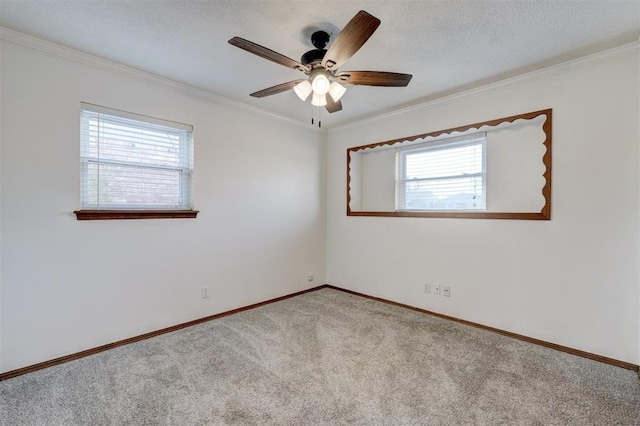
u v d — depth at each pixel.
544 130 2.59
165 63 2.52
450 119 3.18
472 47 2.24
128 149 2.67
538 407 1.79
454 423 1.67
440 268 3.28
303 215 4.14
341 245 4.29
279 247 3.86
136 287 2.70
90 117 2.46
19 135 2.13
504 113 2.82
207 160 3.16
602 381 2.06
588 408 1.79
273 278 3.80
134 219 2.68
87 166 2.46
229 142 3.34
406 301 3.57
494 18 1.90
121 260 2.61
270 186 3.75
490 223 2.92
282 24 1.97
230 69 2.62
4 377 2.08
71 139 2.35
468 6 1.79
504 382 2.05
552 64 2.48
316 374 2.14
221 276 3.29
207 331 2.87
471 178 3.17
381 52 2.31
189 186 3.06
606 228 2.33
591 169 2.38
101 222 2.50
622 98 2.25
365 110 3.60
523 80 2.68
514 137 2.86
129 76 2.62
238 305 3.44
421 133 3.41
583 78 2.40
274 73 2.69
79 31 2.06
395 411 1.76
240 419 1.70
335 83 2.18
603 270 2.34
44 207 2.24
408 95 3.13
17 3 1.77
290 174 3.98
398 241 3.65
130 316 2.66
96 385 2.00
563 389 1.97
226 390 1.95
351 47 1.69
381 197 3.95
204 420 1.69
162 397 1.88
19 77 2.12
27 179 2.17
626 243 2.25
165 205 2.92
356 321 3.13
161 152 2.88
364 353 2.45
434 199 3.46
